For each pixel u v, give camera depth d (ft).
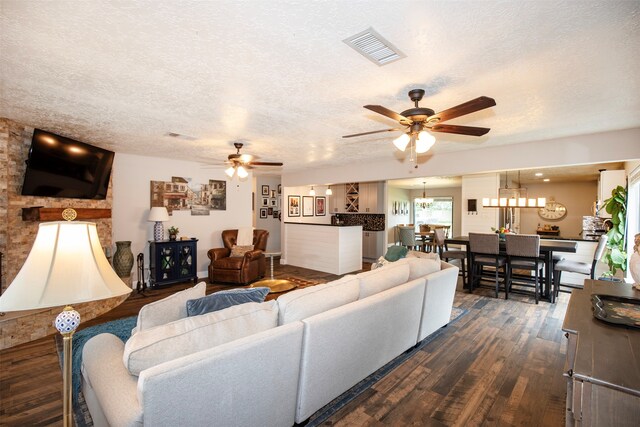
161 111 9.87
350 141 13.92
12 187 11.00
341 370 6.88
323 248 22.56
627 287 7.04
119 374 4.85
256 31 5.49
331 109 9.62
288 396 5.82
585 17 5.03
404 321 8.83
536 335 10.96
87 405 6.49
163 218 17.24
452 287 11.48
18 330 10.09
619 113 9.93
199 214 20.51
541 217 30.40
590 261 17.07
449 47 6.00
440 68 6.88
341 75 7.25
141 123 11.26
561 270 15.07
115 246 16.72
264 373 5.25
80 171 13.17
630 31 5.43
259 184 30.73
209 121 10.96
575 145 12.78
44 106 9.45
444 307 11.12
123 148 15.76
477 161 15.39
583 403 3.30
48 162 11.69
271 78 7.44
